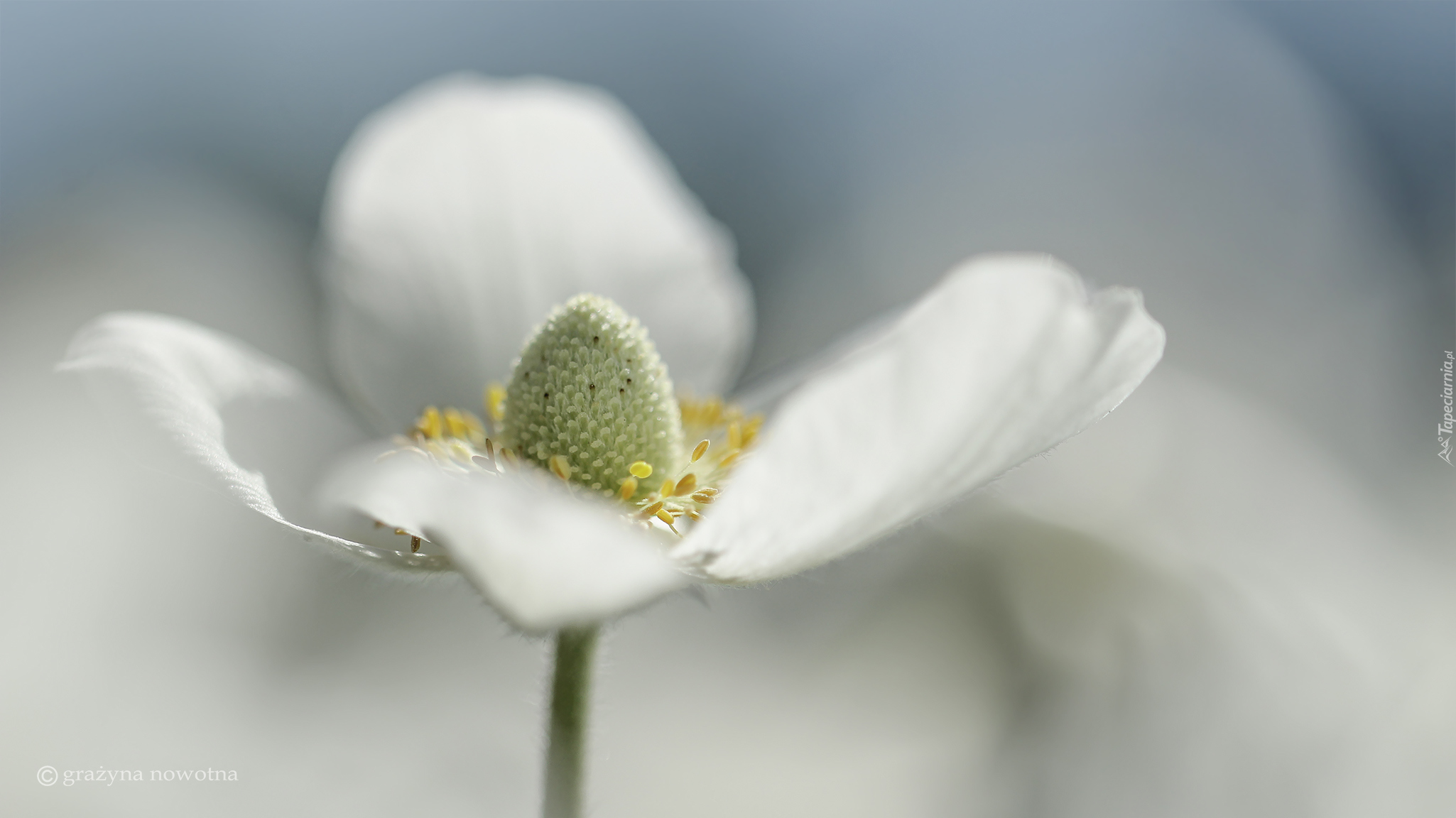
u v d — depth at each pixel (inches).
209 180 16.1
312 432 8.5
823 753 9.9
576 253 9.1
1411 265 13.5
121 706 9.4
